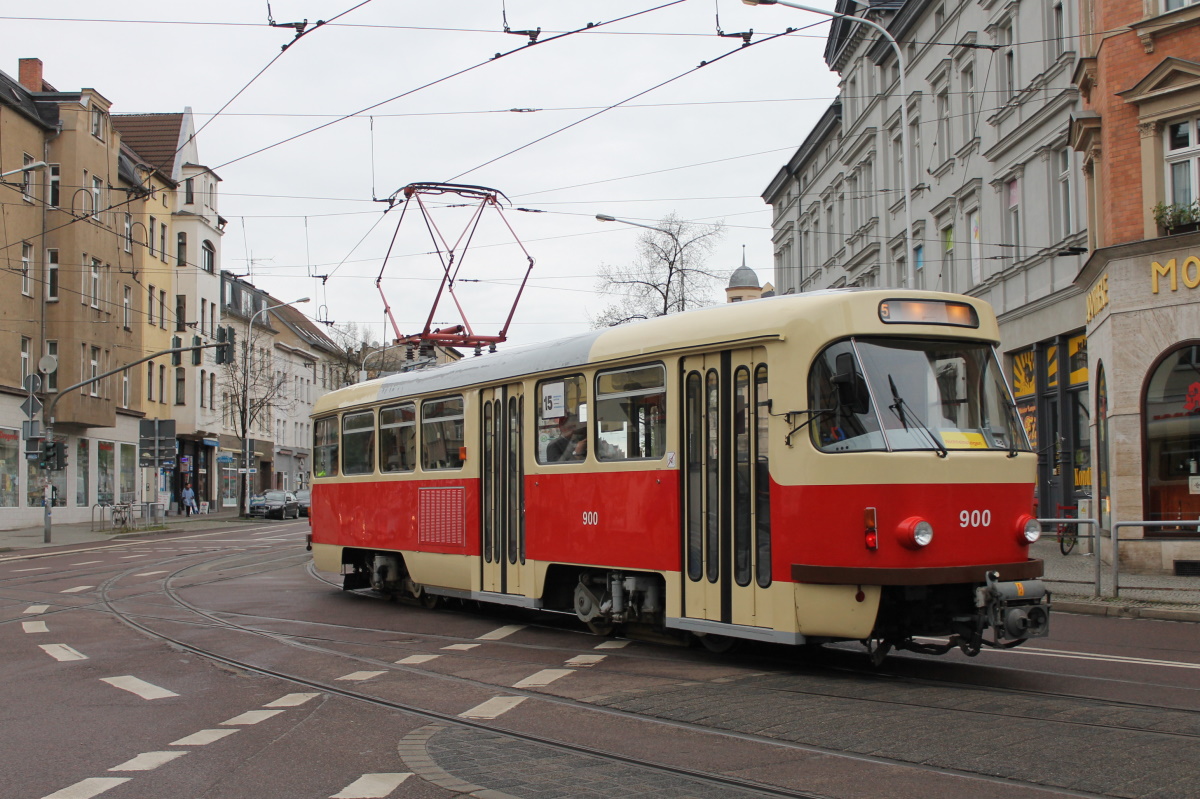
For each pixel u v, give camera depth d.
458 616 14.46
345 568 17.67
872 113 36.69
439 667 10.34
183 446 59.16
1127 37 19.31
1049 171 23.97
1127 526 15.24
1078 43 22.12
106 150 45.59
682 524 10.34
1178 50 18.70
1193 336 18.30
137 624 14.00
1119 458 19.14
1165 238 18.55
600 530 11.38
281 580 20.30
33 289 41.53
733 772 6.37
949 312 9.62
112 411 46.12
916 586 8.92
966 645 9.09
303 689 9.40
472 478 13.74
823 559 9.02
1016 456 9.46
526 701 8.64
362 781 6.39
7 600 17.39
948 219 30.08
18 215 40.16
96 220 44.75
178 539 35.88
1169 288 18.62
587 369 11.74
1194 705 7.86
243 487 54.94
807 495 9.14
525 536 12.66
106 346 45.72
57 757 7.18
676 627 10.30
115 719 8.35
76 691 9.54
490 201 19.55
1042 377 24.98
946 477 9.04
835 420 9.12
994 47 24.73
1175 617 13.53
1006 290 26.50
